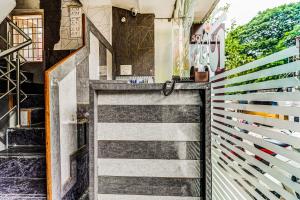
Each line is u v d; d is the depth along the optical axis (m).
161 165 1.79
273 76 1.41
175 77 2.07
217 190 2.43
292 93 1.12
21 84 3.30
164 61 6.45
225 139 2.21
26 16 5.61
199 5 5.38
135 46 5.49
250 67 1.68
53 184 1.59
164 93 1.74
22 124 3.04
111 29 5.10
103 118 1.80
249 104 1.67
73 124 2.07
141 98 1.78
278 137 1.24
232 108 2.03
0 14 2.63
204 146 1.75
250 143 1.66
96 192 1.76
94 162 1.73
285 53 1.22
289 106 1.16
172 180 1.78
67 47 3.94
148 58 5.49
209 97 1.71
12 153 2.25
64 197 1.79
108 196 1.80
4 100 2.97
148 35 5.49
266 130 1.38
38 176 2.12
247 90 1.71
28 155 2.16
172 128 1.78
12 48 2.46
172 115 1.78
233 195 1.93
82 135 2.30
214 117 2.61
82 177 2.24
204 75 1.88
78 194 2.12
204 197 1.75
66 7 3.98
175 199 1.79
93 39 2.88
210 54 3.32
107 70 4.21
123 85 1.75
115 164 1.80
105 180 1.80
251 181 1.58
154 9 5.48
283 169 1.18
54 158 1.62
